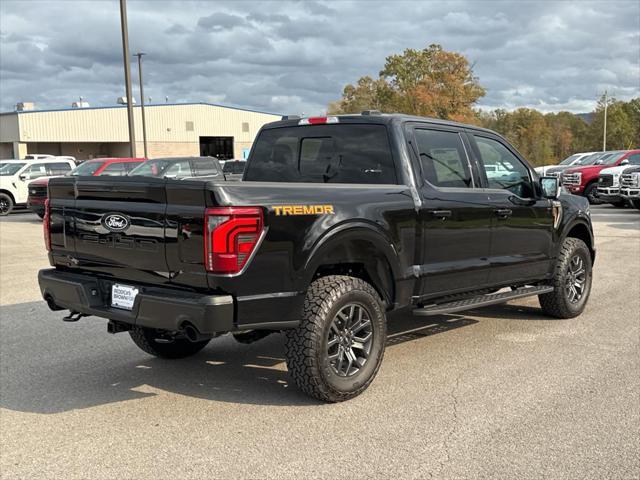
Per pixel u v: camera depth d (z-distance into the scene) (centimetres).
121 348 588
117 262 436
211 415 422
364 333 456
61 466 352
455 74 7275
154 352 537
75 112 5797
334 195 439
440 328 638
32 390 475
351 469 343
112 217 432
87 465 353
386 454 360
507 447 366
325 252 425
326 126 544
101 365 536
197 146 6475
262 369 522
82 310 450
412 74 7594
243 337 477
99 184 438
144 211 413
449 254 525
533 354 546
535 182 624
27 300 800
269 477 336
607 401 434
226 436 388
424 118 534
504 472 337
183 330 397
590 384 468
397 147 501
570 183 2216
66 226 470
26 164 2250
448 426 397
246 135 6781
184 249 395
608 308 713
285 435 388
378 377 492
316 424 404
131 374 511
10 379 500
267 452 365
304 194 422
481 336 607
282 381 491
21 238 1496
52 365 536
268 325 405
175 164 1641
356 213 445
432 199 506
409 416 414
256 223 391
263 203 396
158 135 6231
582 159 2488
